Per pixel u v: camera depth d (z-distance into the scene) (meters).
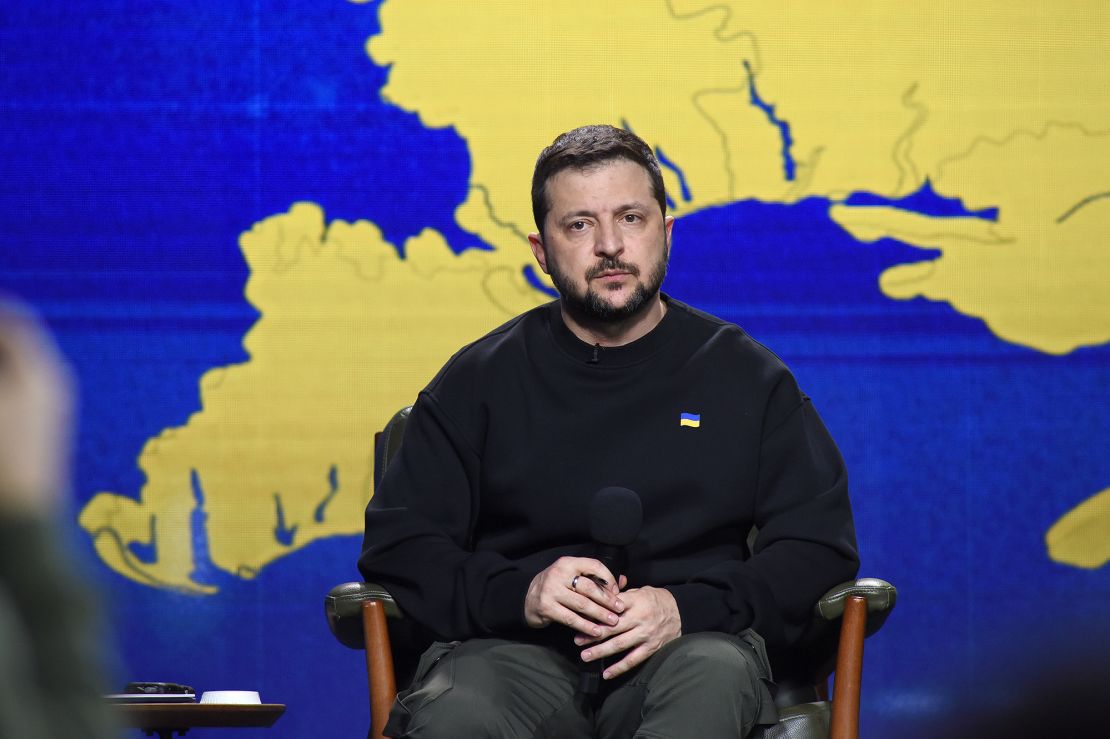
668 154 12.88
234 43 12.80
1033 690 12.55
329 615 7.30
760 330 12.79
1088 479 12.74
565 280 7.29
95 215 12.68
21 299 12.57
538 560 7.20
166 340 12.62
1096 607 12.62
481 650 6.59
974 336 12.80
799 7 12.91
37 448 1.53
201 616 12.45
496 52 12.89
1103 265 12.84
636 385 7.33
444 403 7.54
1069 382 12.79
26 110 12.70
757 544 7.18
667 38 12.93
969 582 12.63
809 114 12.88
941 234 12.84
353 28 12.84
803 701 7.05
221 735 12.23
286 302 12.71
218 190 12.73
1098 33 12.92
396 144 12.84
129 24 12.79
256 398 12.64
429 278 12.80
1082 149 12.89
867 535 12.64
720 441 7.25
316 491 12.61
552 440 7.28
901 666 12.52
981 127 12.89
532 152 12.88
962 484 12.71
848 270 12.82
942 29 12.92
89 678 1.60
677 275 12.80
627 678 6.52
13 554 1.54
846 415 12.75
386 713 6.76
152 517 12.48
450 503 7.43
